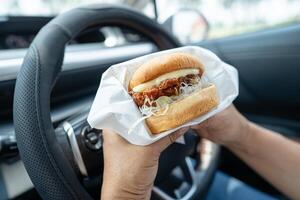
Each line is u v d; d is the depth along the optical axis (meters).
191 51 0.34
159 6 0.94
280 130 0.81
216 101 0.32
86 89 0.59
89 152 0.33
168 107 0.30
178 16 0.91
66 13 0.37
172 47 0.49
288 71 0.77
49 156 0.29
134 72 0.31
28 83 0.31
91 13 0.38
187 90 0.31
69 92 0.55
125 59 0.67
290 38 0.75
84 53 0.62
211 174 0.47
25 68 0.32
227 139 0.41
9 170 0.40
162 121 0.29
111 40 0.92
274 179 0.47
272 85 0.81
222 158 0.78
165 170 0.42
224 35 0.96
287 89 0.79
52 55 0.33
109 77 0.31
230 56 0.87
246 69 0.85
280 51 0.77
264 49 0.80
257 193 0.60
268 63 0.80
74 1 0.79
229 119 0.38
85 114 0.35
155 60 0.30
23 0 0.86
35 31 0.83
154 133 0.30
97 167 0.34
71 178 0.30
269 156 0.45
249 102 0.87
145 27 0.46
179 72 0.30
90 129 0.34
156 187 0.42
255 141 0.44
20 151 0.30
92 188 0.34
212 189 0.62
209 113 0.32
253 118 0.88
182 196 0.44
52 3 0.88
